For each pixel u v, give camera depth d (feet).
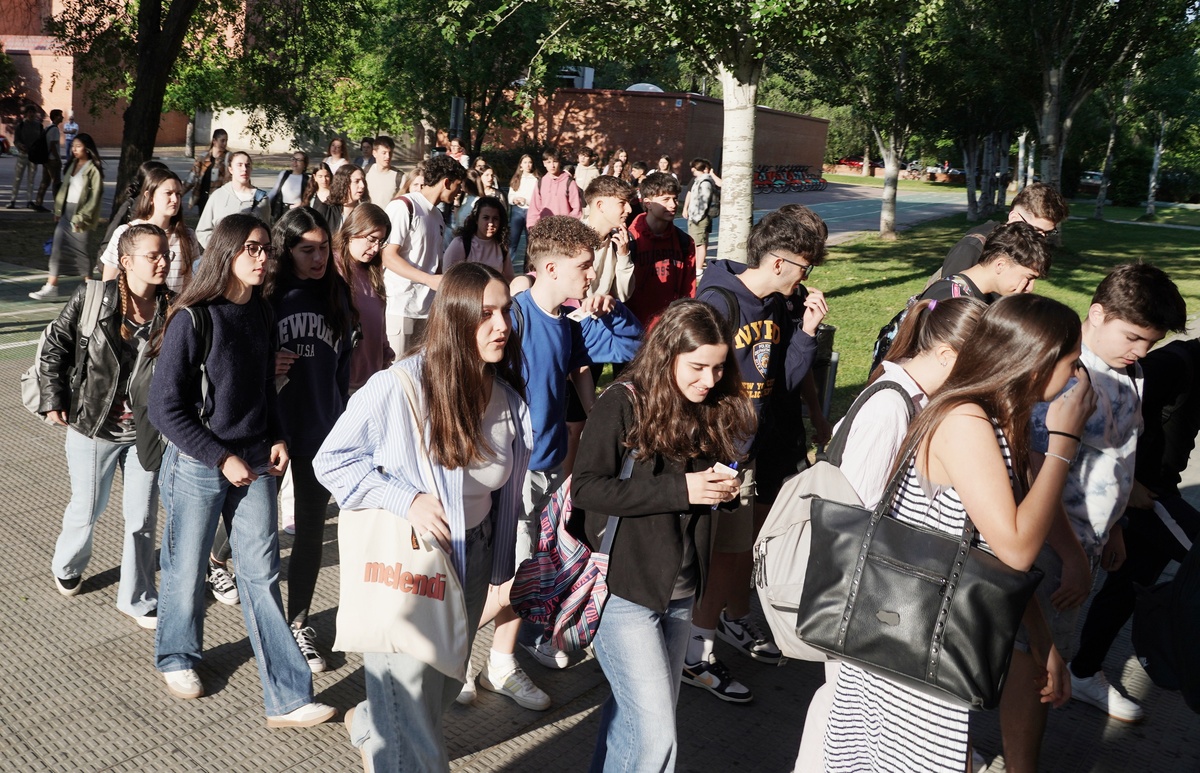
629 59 33.47
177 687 12.67
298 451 13.15
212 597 15.64
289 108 63.05
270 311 12.09
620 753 9.40
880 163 218.59
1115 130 120.98
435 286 19.65
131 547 14.33
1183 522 12.94
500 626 12.98
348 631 8.98
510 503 9.84
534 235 13.50
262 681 12.14
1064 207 15.51
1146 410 12.75
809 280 54.54
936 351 9.27
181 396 11.21
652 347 9.39
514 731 12.44
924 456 8.20
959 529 8.11
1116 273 11.41
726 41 28.35
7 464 20.74
